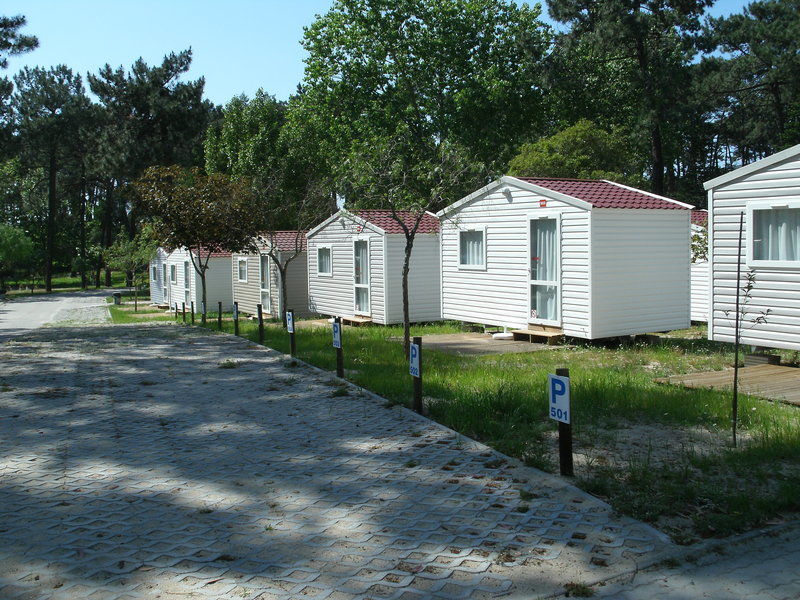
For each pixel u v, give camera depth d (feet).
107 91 171.53
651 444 22.95
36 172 235.20
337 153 111.55
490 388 30.71
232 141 146.41
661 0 105.29
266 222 79.30
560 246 46.47
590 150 91.76
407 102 109.40
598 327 44.80
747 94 136.15
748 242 37.40
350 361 41.01
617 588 13.66
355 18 107.76
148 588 13.82
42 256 236.84
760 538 15.79
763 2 141.49
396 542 15.84
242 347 50.65
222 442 24.70
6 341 58.65
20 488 20.06
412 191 46.78
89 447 24.36
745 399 27.99
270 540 16.10
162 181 74.23
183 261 104.68
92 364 43.50
